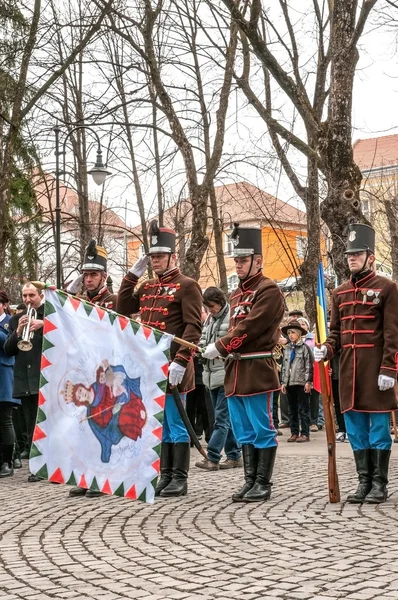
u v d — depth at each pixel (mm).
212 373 10102
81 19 18297
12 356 10141
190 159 19016
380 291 7523
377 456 7359
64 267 25906
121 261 34500
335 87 12961
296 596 4367
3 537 6156
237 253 7812
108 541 5883
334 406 13148
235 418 7766
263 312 7570
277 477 9062
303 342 13586
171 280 8180
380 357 7465
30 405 10148
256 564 5086
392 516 6582
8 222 18469
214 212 20984
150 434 6840
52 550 5645
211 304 10680
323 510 6930
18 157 19328
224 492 8156
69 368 6598
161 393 6910
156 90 18562
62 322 6617
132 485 6727
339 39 12875
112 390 6738
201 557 5312
